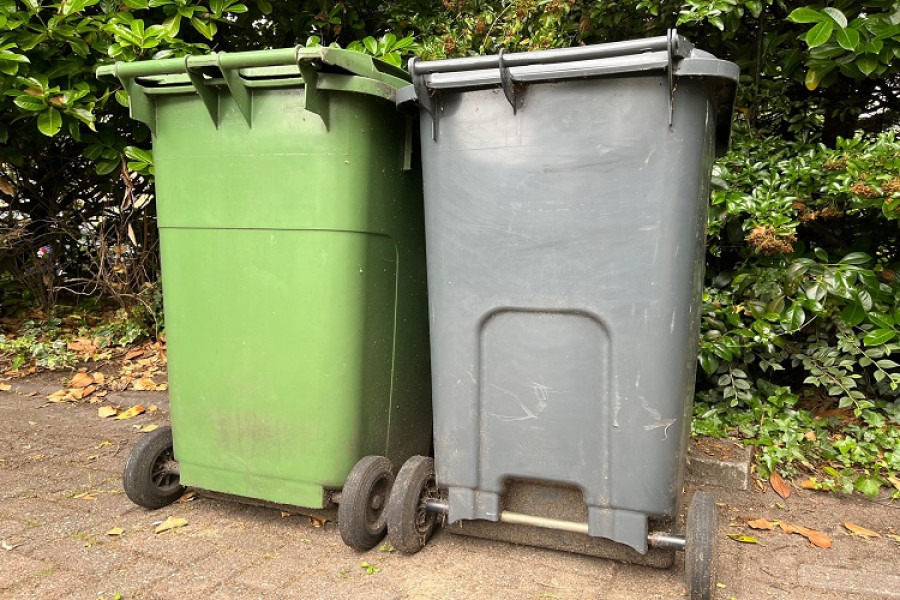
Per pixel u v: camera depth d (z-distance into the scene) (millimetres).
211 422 2701
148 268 5562
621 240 2211
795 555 2627
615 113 2180
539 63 2182
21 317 5984
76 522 2793
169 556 2539
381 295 2660
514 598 2299
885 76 3924
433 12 4898
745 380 3695
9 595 2271
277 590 2332
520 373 2363
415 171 2822
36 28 3908
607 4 3922
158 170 2678
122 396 4418
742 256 3719
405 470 2562
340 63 2318
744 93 3951
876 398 3811
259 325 2584
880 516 2967
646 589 2361
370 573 2439
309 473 2584
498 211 2324
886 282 3564
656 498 2273
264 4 4672
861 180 3150
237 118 2520
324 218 2469
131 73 2488
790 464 3318
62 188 5723
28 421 4039
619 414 2266
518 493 2502
